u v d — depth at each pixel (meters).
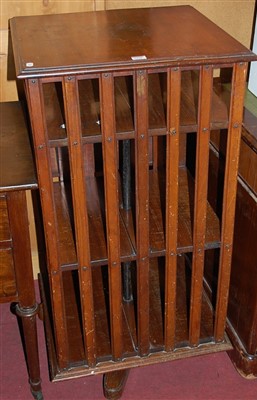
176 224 1.37
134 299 1.78
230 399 1.67
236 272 1.68
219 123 1.25
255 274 1.53
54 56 1.16
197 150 1.28
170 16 1.44
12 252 1.38
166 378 1.74
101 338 1.64
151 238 1.45
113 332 1.53
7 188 1.26
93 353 1.56
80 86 1.41
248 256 1.57
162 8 1.51
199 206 1.36
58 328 1.49
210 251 1.82
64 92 1.13
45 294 1.81
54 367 1.59
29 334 1.54
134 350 1.61
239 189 1.56
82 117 1.27
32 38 1.29
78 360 1.59
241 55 1.16
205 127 1.24
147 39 1.26
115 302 1.48
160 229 1.48
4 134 1.50
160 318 1.71
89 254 1.38
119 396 1.66
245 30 1.79
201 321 1.71
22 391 1.70
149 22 1.39
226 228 1.42
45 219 1.30
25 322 1.51
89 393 1.70
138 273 1.44
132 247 1.42
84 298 1.45
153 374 1.75
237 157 1.31
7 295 1.45
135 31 1.32
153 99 1.34
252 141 1.40
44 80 1.12
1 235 1.34
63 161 1.66
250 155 1.46
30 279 1.43
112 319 1.51
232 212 1.40
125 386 1.71
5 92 1.76
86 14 1.47
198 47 1.20
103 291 1.79
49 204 1.29
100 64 1.11
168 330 1.57
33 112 1.15
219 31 1.31
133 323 1.70
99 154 1.73
